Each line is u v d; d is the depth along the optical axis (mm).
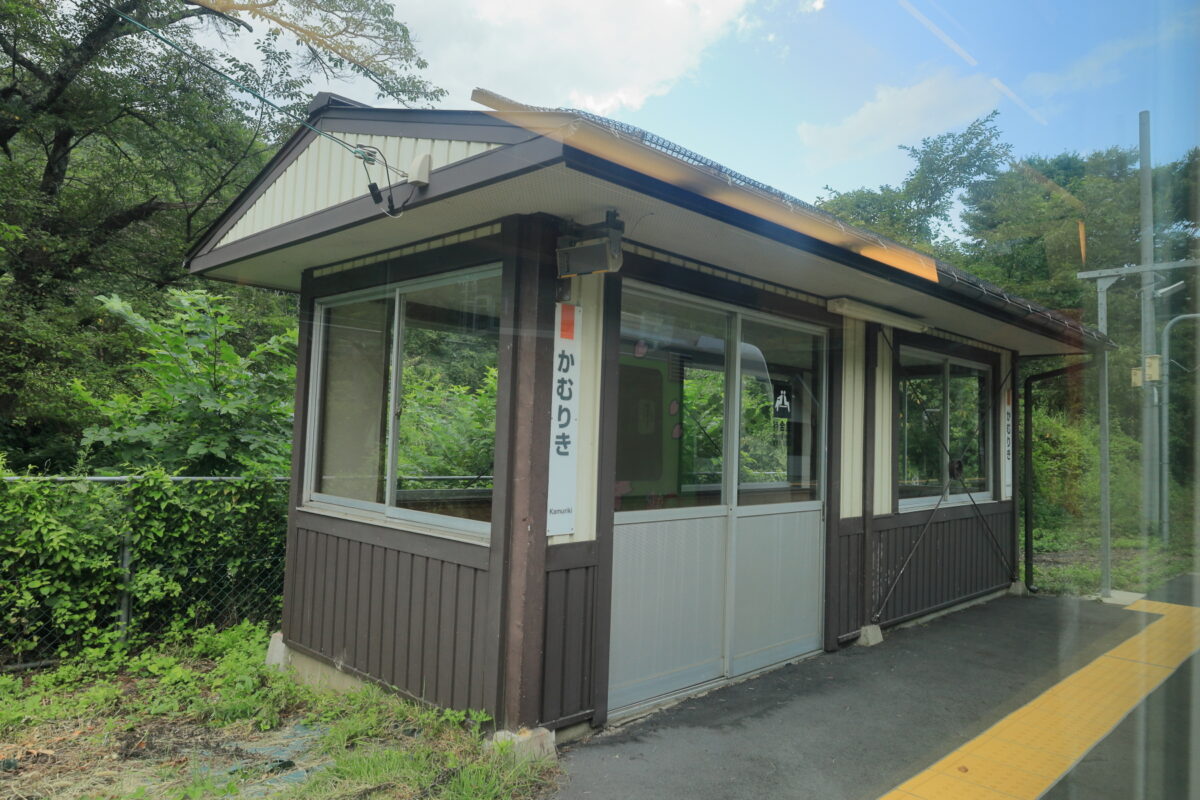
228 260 4203
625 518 3438
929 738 3148
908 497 5312
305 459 4367
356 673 3768
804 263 3543
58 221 5113
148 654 4352
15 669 4082
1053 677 2713
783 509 4309
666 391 3727
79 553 4227
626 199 2754
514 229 3051
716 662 3896
